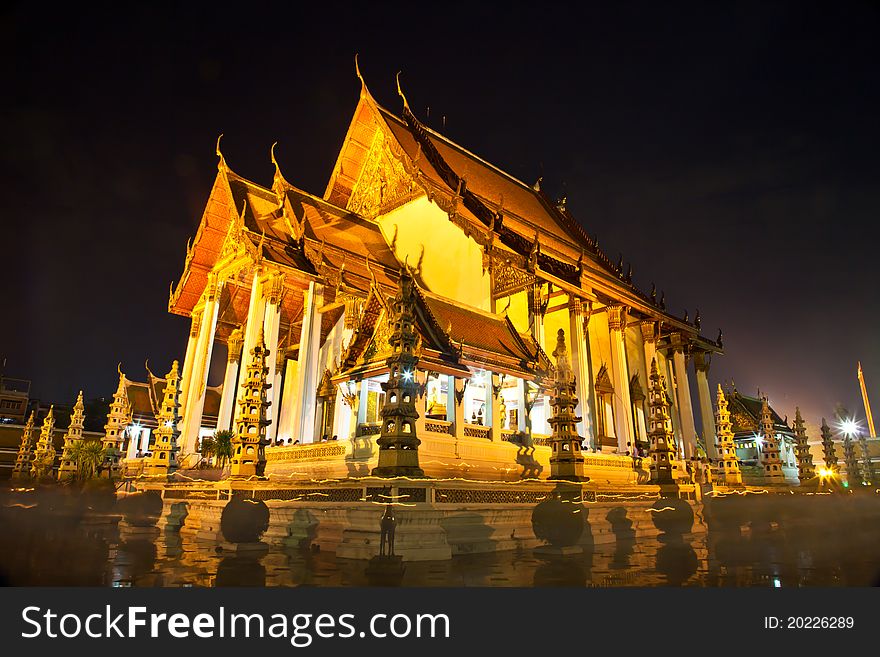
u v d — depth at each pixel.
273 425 26.86
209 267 38.28
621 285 40.28
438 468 15.42
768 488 30.94
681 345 46.38
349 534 12.09
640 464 25.72
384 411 12.93
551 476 16.91
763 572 9.98
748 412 49.94
